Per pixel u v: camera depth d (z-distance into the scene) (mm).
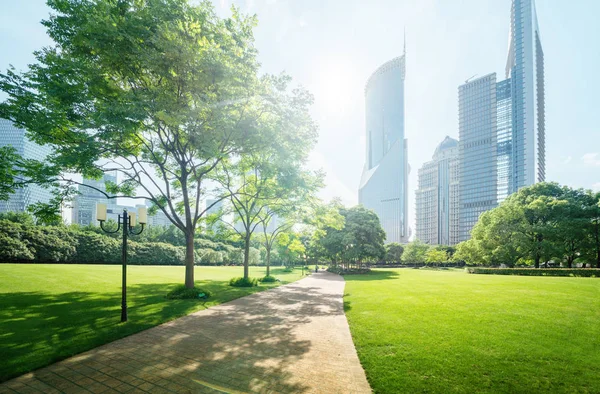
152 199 13750
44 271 22391
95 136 10188
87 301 11516
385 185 167250
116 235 55344
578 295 13836
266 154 14625
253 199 20062
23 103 9602
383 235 42500
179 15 10305
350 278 27219
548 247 33844
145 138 13211
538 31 145750
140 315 9203
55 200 12000
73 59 10359
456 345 6527
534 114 130500
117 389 4465
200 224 20656
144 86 10891
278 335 7430
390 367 5320
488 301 12242
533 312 9977
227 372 5129
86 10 9656
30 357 5488
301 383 4742
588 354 6016
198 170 16109
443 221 161500
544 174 145375
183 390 4445
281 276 29297
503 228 37344
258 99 11539
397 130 173750
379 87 187250
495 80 141375
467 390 4484
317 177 18281
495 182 137000
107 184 13906
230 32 11430
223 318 9273
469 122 147250
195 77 9961
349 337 7305
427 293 14898
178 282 19938
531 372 5141
